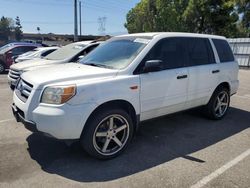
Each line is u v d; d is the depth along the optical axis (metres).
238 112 6.88
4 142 4.62
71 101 3.56
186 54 5.12
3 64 14.52
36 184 3.38
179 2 30.97
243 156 4.25
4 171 3.67
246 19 29.38
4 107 6.95
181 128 5.50
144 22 35.31
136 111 4.29
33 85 3.76
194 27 30.70
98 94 3.76
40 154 4.19
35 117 3.62
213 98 5.82
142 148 4.49
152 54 4.53
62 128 3.55
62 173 3.65
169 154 4.29
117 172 3.71
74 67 4.50
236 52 20.56
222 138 5.01
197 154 4.30
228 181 3.51
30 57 10.66
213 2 29.16
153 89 4.45
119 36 5.39
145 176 3.61
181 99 4.99
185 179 3.54
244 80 13.44
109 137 4.03
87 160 4.03
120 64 4.39
